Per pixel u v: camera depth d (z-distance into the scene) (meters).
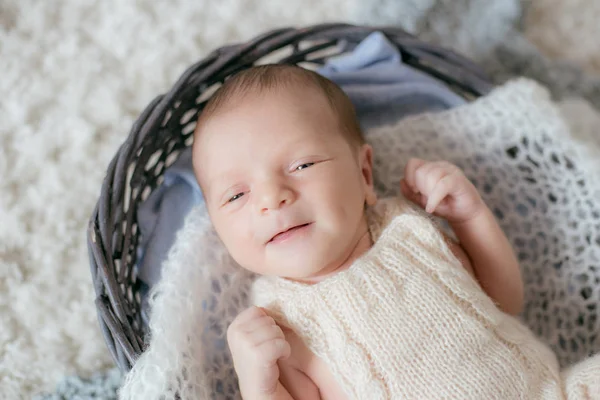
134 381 0.97
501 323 1.04
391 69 1.39
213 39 1.71
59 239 1.52
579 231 1.26
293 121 1.08
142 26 1.68
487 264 1.18
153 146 1.26
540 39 1.78
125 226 1.21
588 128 1.54
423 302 1.01
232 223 1.08
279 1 1.75
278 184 1.04
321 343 1.01
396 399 0.96
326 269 1.09
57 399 1.38
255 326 0.99
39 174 1.56
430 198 1.14
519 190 1.31
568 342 1.28
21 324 1.45
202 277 1.16
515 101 1.30
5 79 1.61
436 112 1.40
